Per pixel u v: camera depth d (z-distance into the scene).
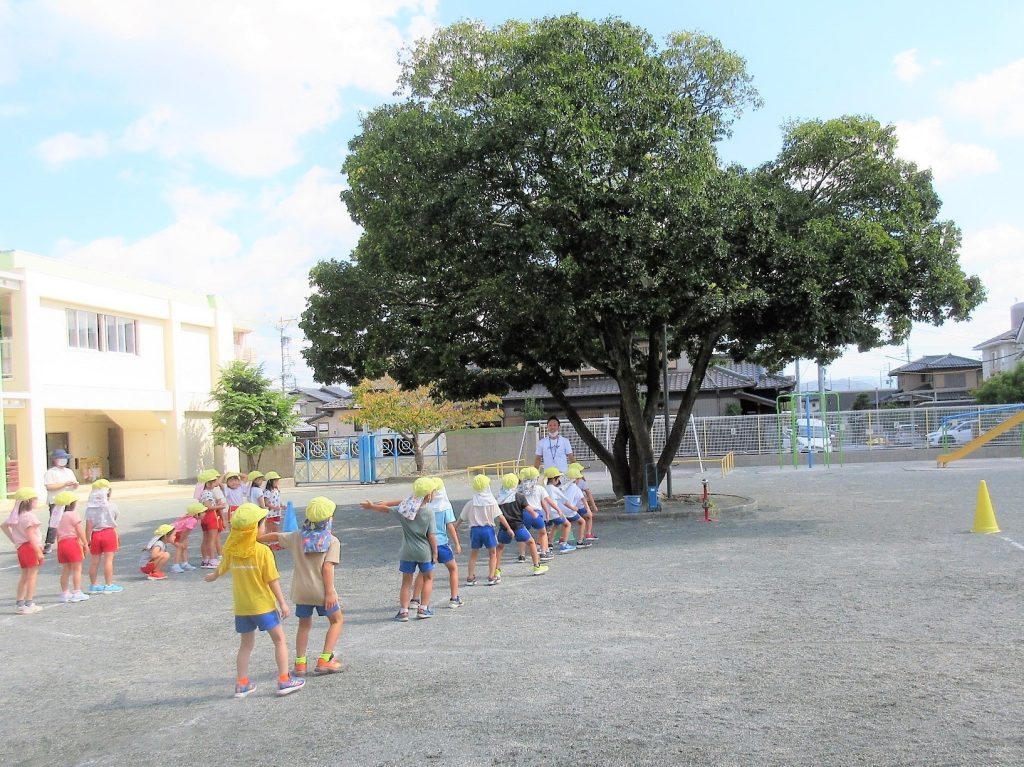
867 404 60.88
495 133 13.07
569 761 4.71
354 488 31.59
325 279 17.45
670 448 18.50
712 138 15.93
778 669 6.24
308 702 6.11
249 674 6.99
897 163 15.90
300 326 18.31
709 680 6.05
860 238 14.37
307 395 63.84
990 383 45.47
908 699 5.45
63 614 10.09
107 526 11.52
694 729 5.09
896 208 15.52
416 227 13.91
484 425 45.97
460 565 12.05
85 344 30.58
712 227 13.46
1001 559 10.41
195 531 18.98
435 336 16.70
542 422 36.56
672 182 13.42
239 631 6.33
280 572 12.23
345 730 5.46
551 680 6.26
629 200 13.30
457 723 5.45
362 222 16.38
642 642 7.22
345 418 37.81
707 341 17.73
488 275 14.40
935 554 10.96
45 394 28.45
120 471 35.69
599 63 14.00
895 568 10.07
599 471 34.81
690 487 23.69
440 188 13.44
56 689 6.93
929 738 4.79
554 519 12.52
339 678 6.67
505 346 17.08
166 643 8.36
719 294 13.90
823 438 31.23
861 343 17.20
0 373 26.75
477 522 10.37
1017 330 54.81
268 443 33.91
